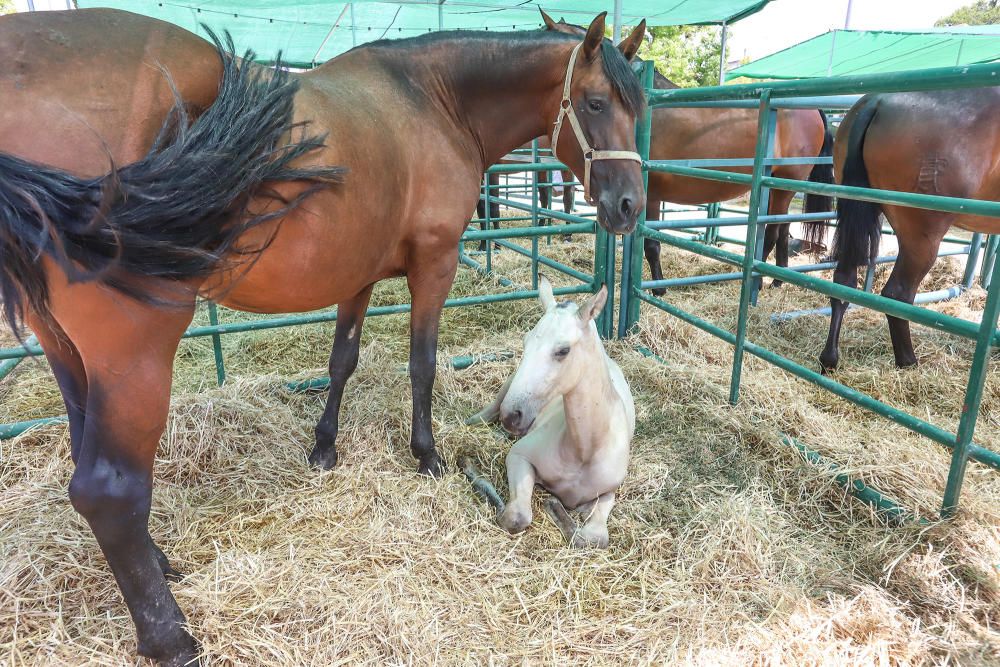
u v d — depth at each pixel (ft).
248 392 8.92
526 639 5.35
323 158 4.62
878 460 7.78
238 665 4.86
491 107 7.16
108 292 3.67
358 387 9.46
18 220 3.19
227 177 3.72
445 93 6.79
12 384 10.52
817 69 46.44
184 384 10.52
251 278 4.66
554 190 33.27
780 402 9.55
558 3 24.45
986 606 5.77
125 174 3.46
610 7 25.16
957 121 9.14
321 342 12.78
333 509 6.77
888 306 7.09
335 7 24.98
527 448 7.33
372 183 5.21
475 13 26.94
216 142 3.70
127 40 3.88
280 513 6.70
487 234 10.91
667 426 9.17
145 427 4.13
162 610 4.61
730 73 49.08
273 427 8.07
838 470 7.67
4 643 4.93
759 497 7.32
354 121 5.12
